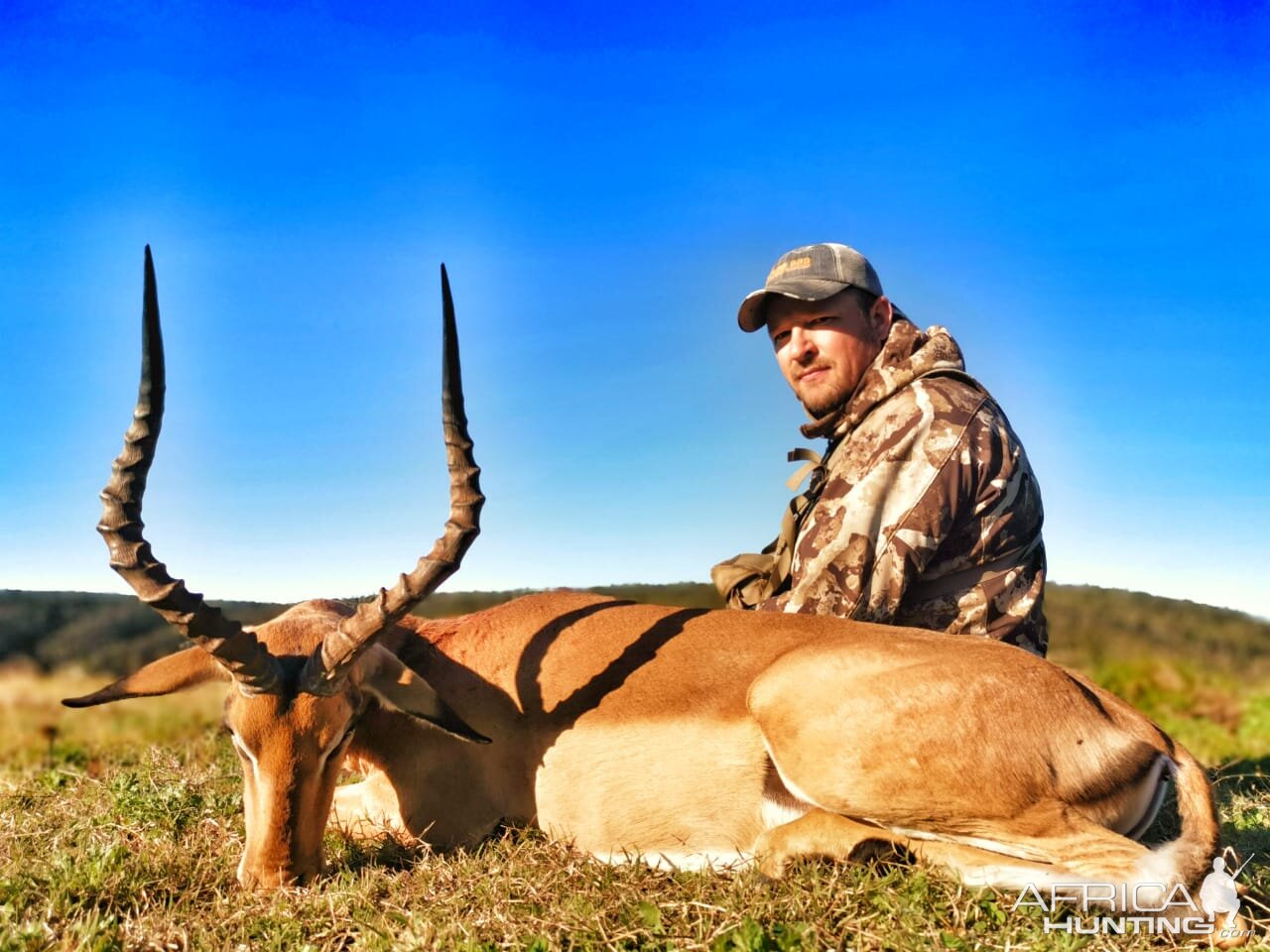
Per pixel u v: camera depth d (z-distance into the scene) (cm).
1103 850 113
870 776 121
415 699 135
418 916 114
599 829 134
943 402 147
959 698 120
